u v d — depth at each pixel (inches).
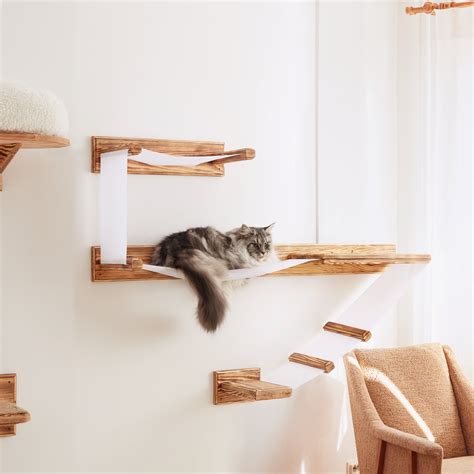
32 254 104.7
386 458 107.1
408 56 133.0
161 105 113.3
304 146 124.8
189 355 115.7
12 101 87.1
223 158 110.0
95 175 108.5
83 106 107.8
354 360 116.3
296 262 108.7
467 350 124.7
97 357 109.1
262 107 121.1
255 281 120.6
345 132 128.1
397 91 134.3
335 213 127.2
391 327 135.1
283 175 123.0
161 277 112.0
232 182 118.9
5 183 103.1
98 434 109.3
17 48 103.6
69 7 106.8
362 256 111.7
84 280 108.0
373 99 132.0
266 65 121.4
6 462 103.7
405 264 120.0
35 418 105.1
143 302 112.3
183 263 104.9
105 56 109.3
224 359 118.3
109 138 108.2
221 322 105.4
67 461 107.2
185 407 115.5
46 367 105.8
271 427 122.6
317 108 125.6
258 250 111.5
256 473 121.3
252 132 120.3
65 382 107.0
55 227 106.0
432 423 116.0
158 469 113.5
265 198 121.5
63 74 106.5
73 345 107.5
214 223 117.5
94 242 108.5
